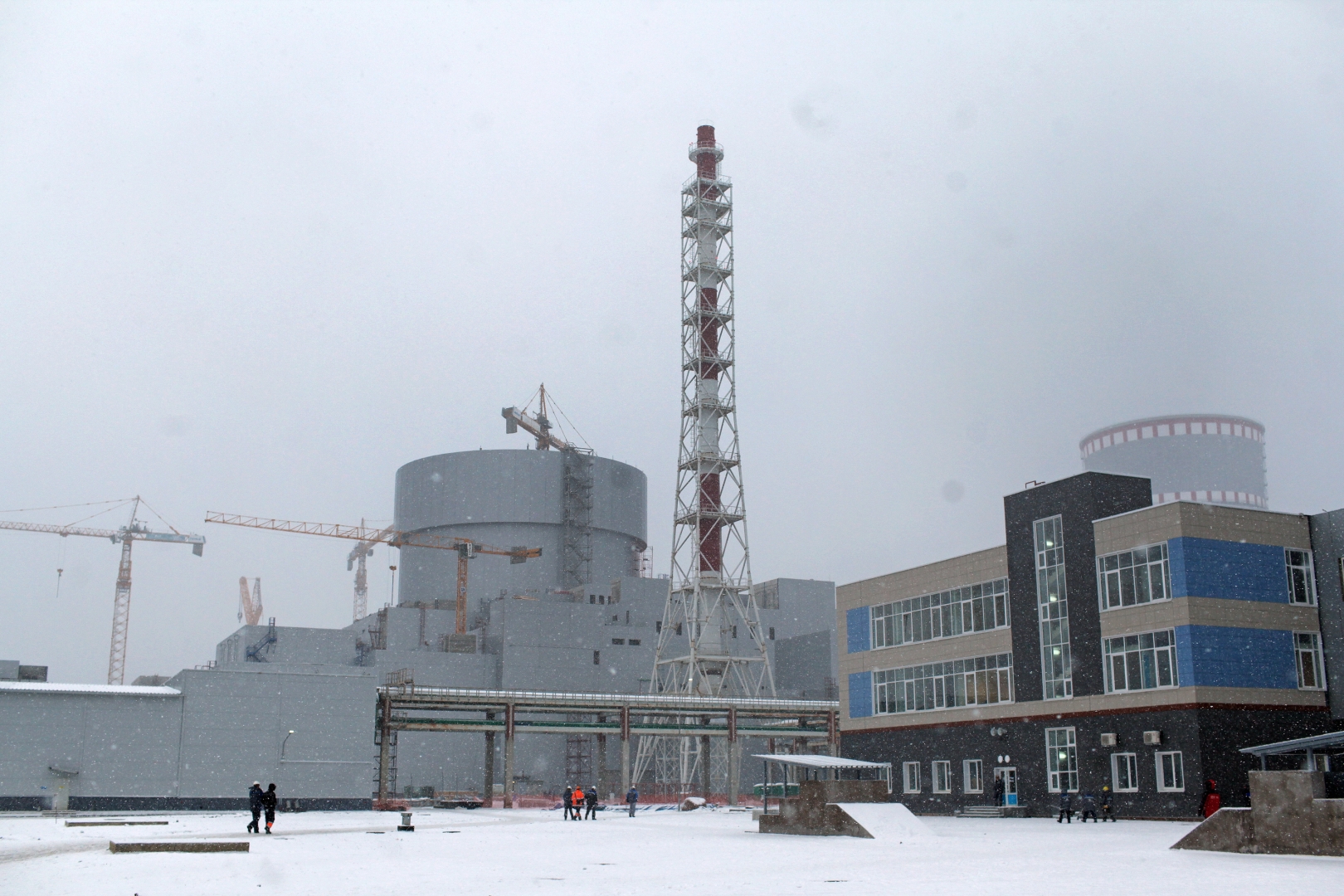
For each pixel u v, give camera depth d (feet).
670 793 404.16
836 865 102.47
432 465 535.60
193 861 114.52
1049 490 226.38
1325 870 88.84
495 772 430.20
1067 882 83.15
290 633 444.14
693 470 407.85
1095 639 210.79
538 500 522.47
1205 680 189.88
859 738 276.41
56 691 287.28
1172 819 189.98
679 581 404.16
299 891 82.94
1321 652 202.80
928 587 259.80
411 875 96.27
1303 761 195.42
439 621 474.08
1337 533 203.10
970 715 241.35
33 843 148.66
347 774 311.68
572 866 105.09
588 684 448.24
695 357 403.75
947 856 112.47
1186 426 520.83
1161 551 198.70
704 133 418.72
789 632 526.16
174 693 299.38
